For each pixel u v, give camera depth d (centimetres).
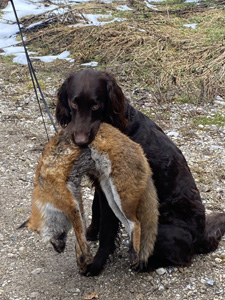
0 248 129
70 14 361
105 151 102
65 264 123
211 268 119
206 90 240
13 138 201
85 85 104
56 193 102
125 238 133
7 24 364
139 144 108
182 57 278
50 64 294
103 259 117
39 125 213
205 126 207
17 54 312
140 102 232
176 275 117
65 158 102
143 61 279
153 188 109
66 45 320
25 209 148
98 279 116
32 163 180
